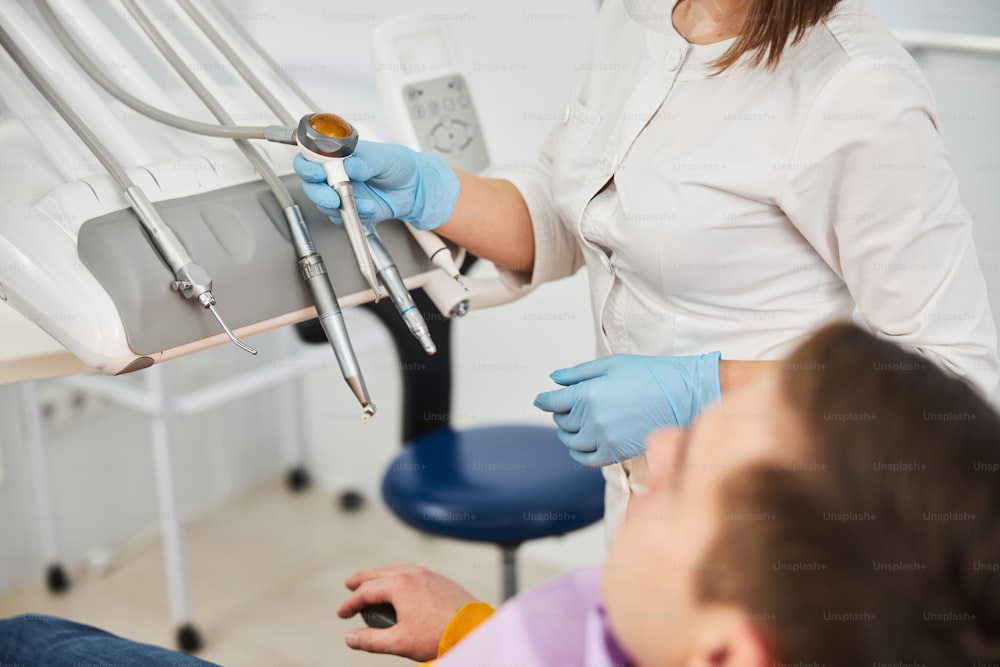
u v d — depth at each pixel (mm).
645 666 465
